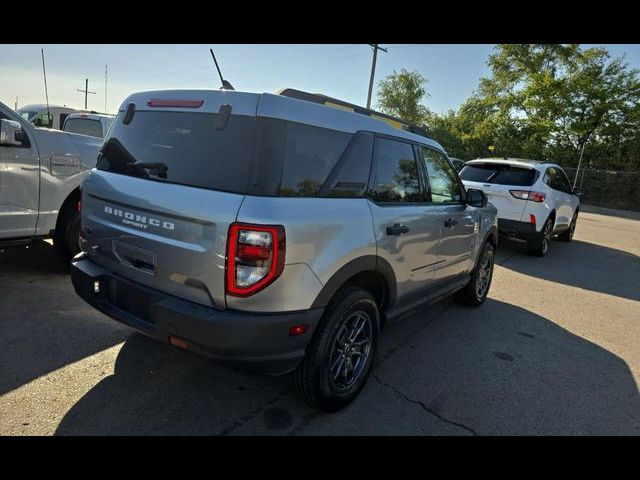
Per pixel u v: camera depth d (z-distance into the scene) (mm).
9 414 2541
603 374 3736
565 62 27906
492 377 3500
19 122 4242
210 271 2281
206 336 2248
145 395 2832
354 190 2783
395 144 3236
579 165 25000
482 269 5070
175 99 2668
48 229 4582
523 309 5305
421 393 3170
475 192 4383
